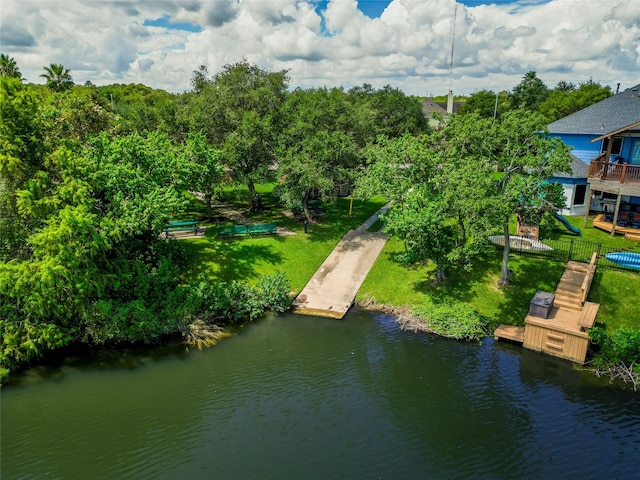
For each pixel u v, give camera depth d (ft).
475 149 68.85
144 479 42.39
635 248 77.15
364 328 68.39
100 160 68.64
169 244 78.59
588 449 44.93
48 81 109.60
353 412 51.03
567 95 184.85
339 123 99.86
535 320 60.90
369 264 84.94
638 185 77.15
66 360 61.98
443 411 50.83
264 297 73.72
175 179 73.36
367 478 42.16
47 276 55.72
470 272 75.51
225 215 107.96
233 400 53.47
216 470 43.37
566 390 53.62
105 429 49.16
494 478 41.78
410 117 199.82
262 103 96.53
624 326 61.21
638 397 52.21
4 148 59.62
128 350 64.23
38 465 44.32
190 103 101.19
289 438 47.26
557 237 83.46
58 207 61.77
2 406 52.90
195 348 64.54
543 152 61.57
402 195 71.87
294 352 62.90
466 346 63.05
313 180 85.66
